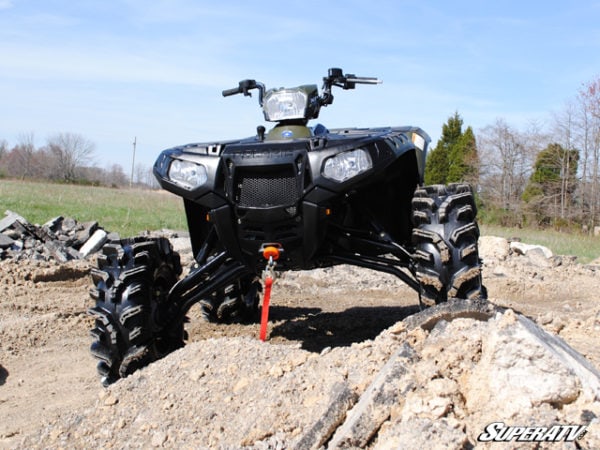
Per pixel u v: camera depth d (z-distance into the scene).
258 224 4.11
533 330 2.75
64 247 10.41
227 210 4.14
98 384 4.53
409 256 4.29
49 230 10.82
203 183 4.16
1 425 3.76
